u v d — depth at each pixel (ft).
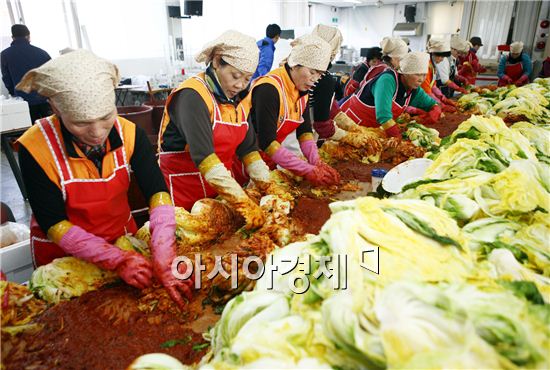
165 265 4.11
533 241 3.67
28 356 3.19
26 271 6.47
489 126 5.98
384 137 9.77
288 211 5.49
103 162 4.69
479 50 27.48
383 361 2.04
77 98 3.75
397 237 2.75
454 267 2.62
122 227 5.32
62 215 4.45
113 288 4.08
